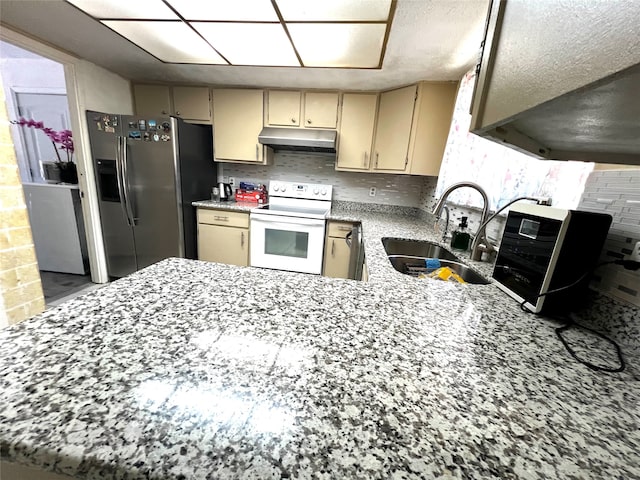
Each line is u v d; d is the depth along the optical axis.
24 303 1.26
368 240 1.53
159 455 0.27
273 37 1.55
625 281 0.62
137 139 2.24
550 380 0.44
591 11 0.28
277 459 0.28
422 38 1.45
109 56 2.03
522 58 0.40
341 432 0.31
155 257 2.48
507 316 0.67
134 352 0.42
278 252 2.55
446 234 1.66
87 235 2.45
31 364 0.37
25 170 3.26
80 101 2.16
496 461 0.29
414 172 2.24
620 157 0.61
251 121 2.56
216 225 2.59
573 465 0.29
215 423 0.31
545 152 0.67
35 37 1.75
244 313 0.56
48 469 0.27
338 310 0.61
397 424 0.33
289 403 0.34
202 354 0.42
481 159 1.40
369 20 1.31
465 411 0.36
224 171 3.03
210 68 2.12
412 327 0.57
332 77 2.14
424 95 2.09
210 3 1.26
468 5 1.16
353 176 2.89
